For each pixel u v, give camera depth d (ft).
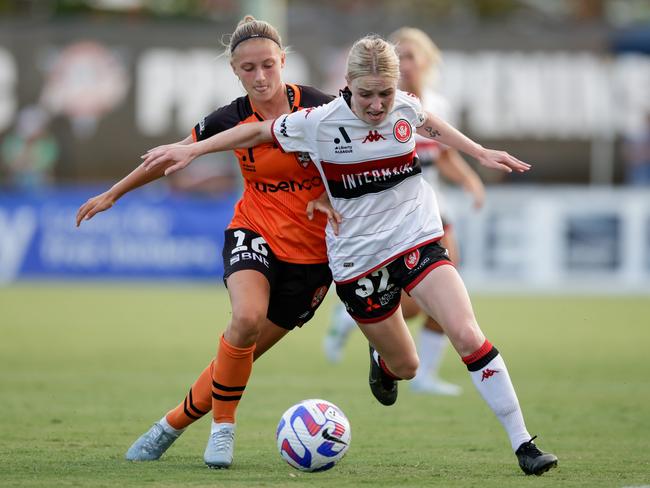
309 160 61.21
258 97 61.57
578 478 56.80
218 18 327.47
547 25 233.96
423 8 367.25
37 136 232.32
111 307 181.57
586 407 88.89
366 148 58.75
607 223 214.28
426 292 58.54
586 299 204.23
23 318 164.45
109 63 232.12
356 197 59.77
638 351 132.16
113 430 75.10
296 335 152.76
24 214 223.10
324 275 63.57
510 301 199.11
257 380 104.78
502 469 60.23
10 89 231.30
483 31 233.14
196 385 61.67
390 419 82.02
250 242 61.93
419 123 60.54
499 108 233.35
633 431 76.59
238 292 59.62
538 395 96.07
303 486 53.83
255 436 73.31
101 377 105.81
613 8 373.61
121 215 222.89
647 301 200.64
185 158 59.11
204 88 233.96
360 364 118.93
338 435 58.08
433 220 60.49
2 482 54.65
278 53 61.77
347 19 229.86
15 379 103.96
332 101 59.72
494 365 56.90
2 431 74.18
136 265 223.10
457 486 54.03
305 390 97.86
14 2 331.36
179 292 210.18
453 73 233.55
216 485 53.93
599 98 232.53
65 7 330.95
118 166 233.55
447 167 101.86
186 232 223.10
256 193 62.80
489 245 215.31
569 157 233.76
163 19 328.70
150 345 134.41
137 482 54.80
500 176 233.96
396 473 58.65
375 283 60.54
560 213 214.69
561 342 141.28
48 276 223.51
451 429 77.25
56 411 84.28
